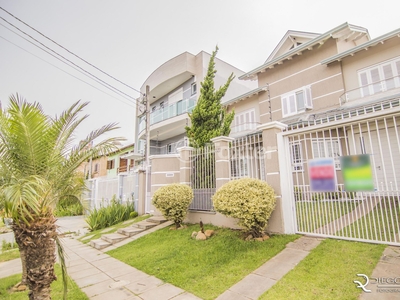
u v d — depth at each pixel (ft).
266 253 15.79
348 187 16.24
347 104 36.35
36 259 11.44
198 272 14.75
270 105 48.06
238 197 17.79
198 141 31.96
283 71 46.98
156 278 14.98
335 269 12.42
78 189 15.15
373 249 13.99
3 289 14.90
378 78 35.29
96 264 18.88
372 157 15.62
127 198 41.47
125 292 13.39
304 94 42.55
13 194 9.53
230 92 61.72
